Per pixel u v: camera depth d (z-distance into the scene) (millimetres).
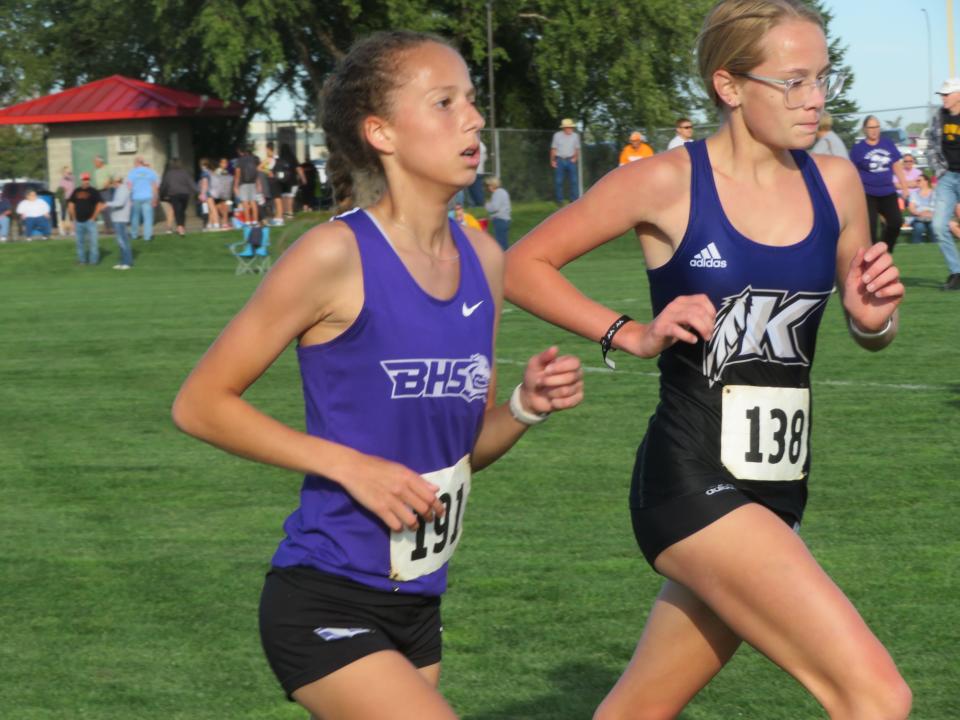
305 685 4910
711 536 5484
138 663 8562
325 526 5059
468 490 5363
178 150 71250
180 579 10359
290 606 5027
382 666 4801
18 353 25078
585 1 64125
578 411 17000
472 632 8906
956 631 8703
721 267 5781
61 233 65000
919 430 15086
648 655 5906
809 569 5254
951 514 11531
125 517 12398
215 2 61469
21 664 8555
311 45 70625
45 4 83375
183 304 34875
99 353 24859
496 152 59562
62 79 85312
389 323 4984
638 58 65000
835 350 21578
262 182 55844
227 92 61969
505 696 7805
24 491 13570
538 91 71625
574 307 6012
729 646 5805
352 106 5160
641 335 5797
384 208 5207
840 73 5812
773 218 5844
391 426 5062
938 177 28672
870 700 4992
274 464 4984
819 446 14406
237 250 53031
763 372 5816
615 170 6086
